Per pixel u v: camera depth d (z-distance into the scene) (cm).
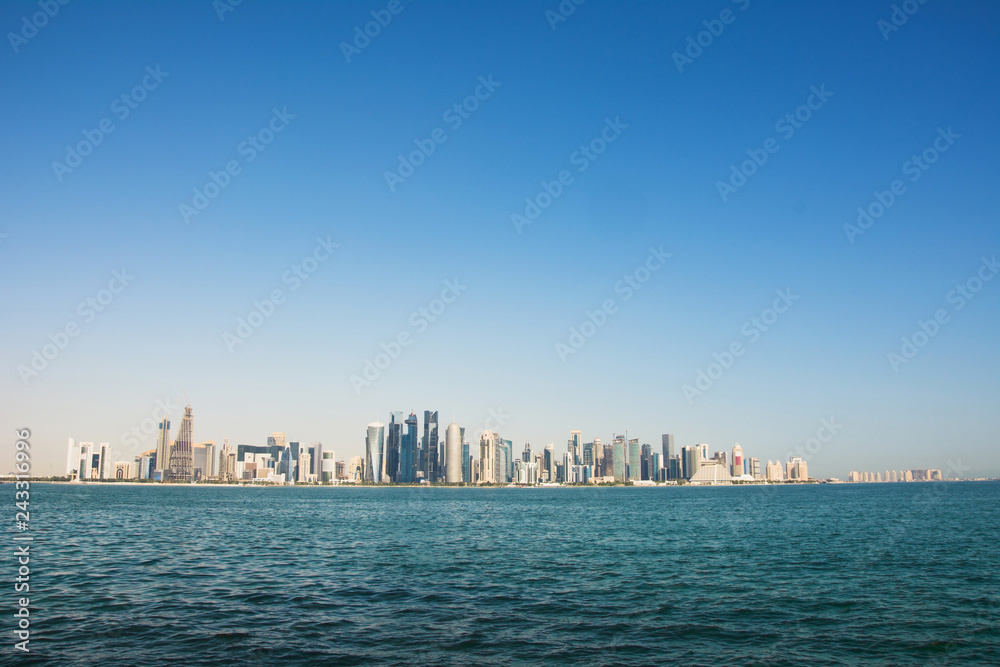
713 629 3256
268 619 3391
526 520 11612
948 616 3566
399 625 3288
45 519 10338
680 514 13475
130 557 5784
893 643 3025
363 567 5325
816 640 3067
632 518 12138
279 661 2666
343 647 2878
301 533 8631
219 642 2933
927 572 5094
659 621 3409
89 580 4519
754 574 4988
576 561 5753
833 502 19388
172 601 3831
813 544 7188
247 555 6081
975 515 12306
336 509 15975
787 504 18250
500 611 3628
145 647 2842
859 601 3944
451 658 2738
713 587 4412
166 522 10344
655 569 5247
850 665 2706
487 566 5412
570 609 3691
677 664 2689
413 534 8556
